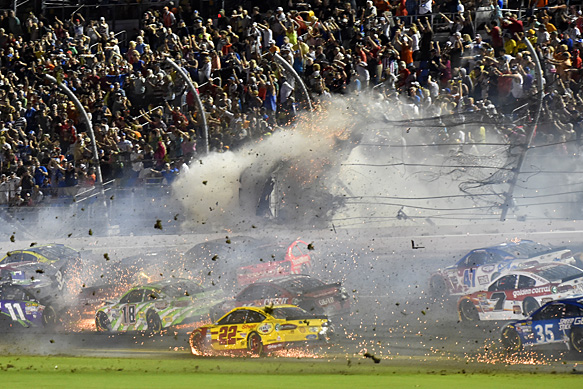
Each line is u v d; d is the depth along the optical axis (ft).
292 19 347.36
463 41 321.11
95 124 329.52
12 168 322.75
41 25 407.23
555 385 88.99
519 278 180.04
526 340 148.97
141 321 201.77
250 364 138.62
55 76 362.33
